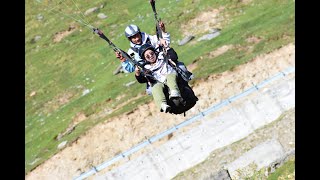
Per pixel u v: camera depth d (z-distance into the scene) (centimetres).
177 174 12838
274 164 11819
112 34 18850
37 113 16762
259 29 15025
